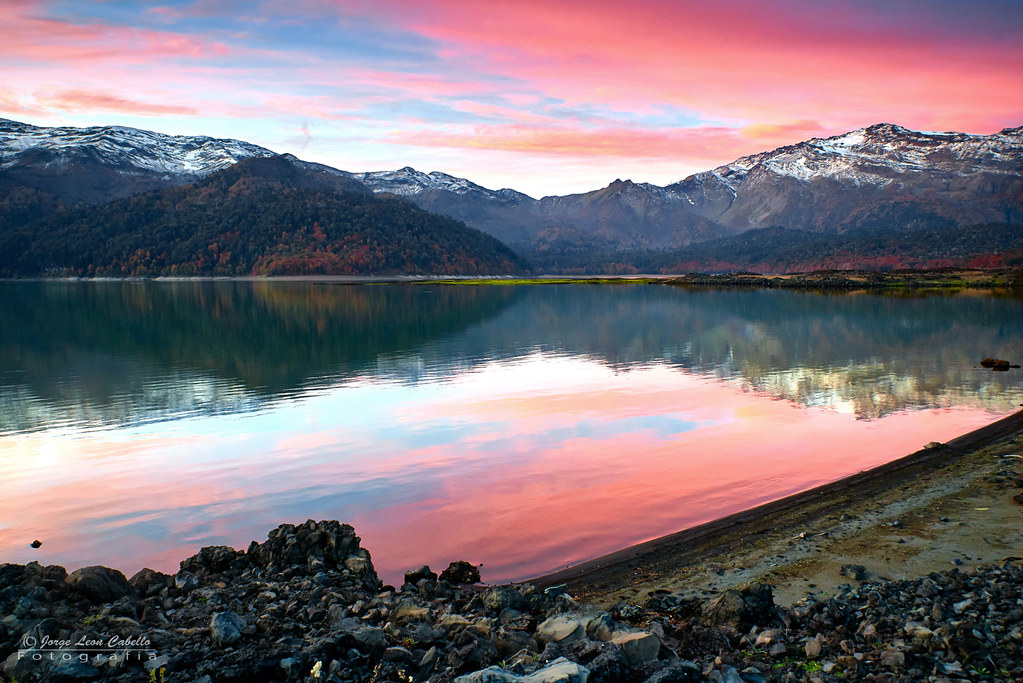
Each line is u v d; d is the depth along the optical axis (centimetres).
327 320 8862
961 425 2678
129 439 2736
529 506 1888
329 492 2064
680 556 1488
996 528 1534
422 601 1223
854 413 2972
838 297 13400
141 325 8275
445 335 6862
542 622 1100
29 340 6625
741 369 4356
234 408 3362
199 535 1753
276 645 969
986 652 957
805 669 955
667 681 861
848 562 1398
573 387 3816
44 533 1770
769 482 2036
